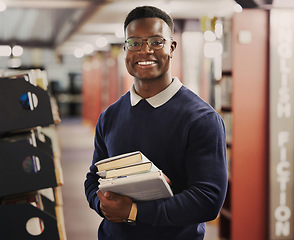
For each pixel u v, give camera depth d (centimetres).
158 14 161
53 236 153
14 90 151
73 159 955
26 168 150
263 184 400
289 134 393
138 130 165
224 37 419
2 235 150
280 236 396
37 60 1833
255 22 392
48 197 181
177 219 148
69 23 1045
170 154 160
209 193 147
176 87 165
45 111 153
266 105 397
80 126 1734
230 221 405
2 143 148
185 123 157
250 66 394
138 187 144
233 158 396
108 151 178
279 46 388
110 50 1248
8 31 1512
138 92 170
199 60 687
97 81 1485
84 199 613
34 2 689
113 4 652
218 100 448
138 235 160
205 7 631
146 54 158
